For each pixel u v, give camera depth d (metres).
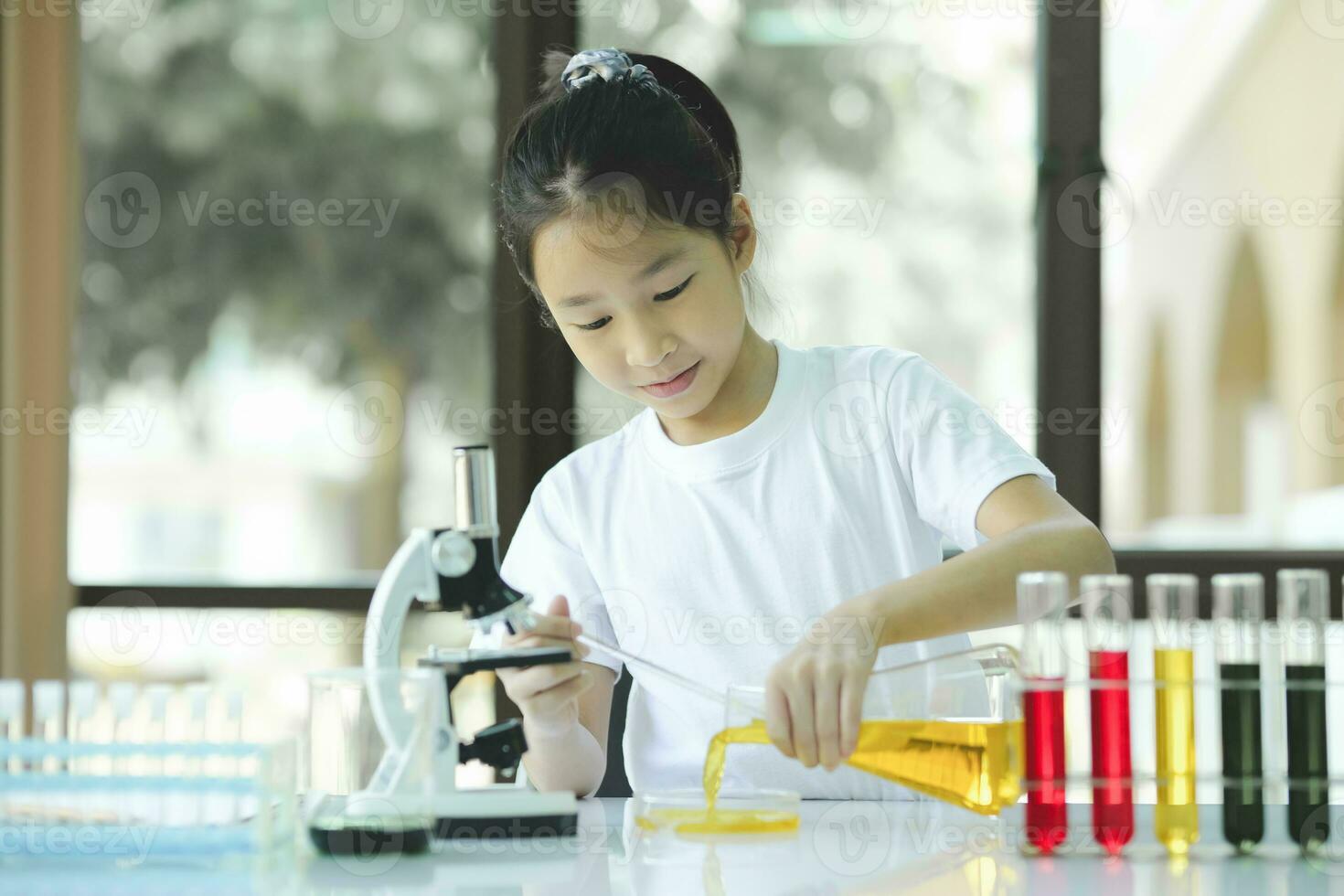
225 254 2.80
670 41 2.71
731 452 1.49
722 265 1.32
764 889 0.81
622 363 1.33
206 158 2.81
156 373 2.80
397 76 2.80
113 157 2.80
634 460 1.56
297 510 2.80
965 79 2.68
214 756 0.89
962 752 0.96
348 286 2.81
